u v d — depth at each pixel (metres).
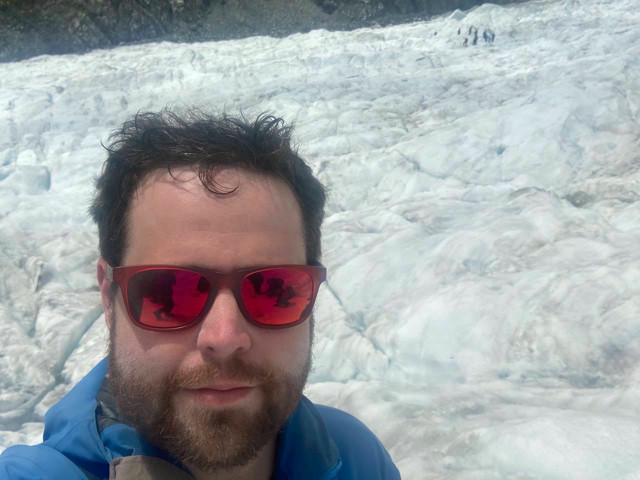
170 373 0.37
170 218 0.38
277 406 0.39
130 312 0.37
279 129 0.41
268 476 0.43
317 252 0.44
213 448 0.37
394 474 0.50
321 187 0.45
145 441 0.39
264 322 0.38
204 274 0.37
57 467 0.36
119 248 0.40
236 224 0.38
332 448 0.43
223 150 0.38
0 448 0.87
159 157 0.39
